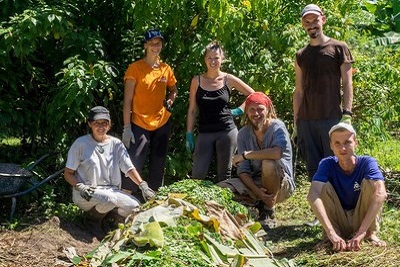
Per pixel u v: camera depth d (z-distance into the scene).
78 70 6.33
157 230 4.27
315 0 7.62
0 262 5.07
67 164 5.84
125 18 7.21
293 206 6.86
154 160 6.45
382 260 4.50
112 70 6.76
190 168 7.27
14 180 5.92
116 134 7.22
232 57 7.05
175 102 7.14
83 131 6.96
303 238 5.67
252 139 6.08
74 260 4.55
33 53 6.96
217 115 6.25
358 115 8.12
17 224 5.81
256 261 4.50
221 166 6.35
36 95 6.98
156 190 6.48
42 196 6.35
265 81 7.23
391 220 5.74
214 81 6.28
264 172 5.96
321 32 5.76
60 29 6.34
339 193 5.09
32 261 5.14
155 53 6.26
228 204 5.15
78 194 5.79
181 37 7.14
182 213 4.61
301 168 8.14
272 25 7.28
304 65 5.80
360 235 4.80
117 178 5.95
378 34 12.76
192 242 4.33
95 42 6.66
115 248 4.35
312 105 5.81
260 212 6.16
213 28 6.81
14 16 6.51
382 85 7.99
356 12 8.70
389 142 9.59
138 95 6.27
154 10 6.72
